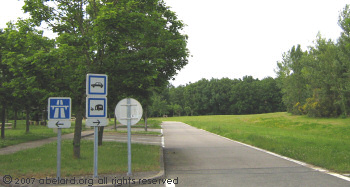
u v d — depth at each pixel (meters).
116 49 8.93
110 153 10.95
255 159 10.67
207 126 36.44
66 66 9.25
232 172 8.22
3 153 11.23
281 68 60.25
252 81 115.06
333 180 7.10
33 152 11.09
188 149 14.09
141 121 55.62
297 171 8.29
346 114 44.25
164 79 12.95
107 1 9.97
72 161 9.01
